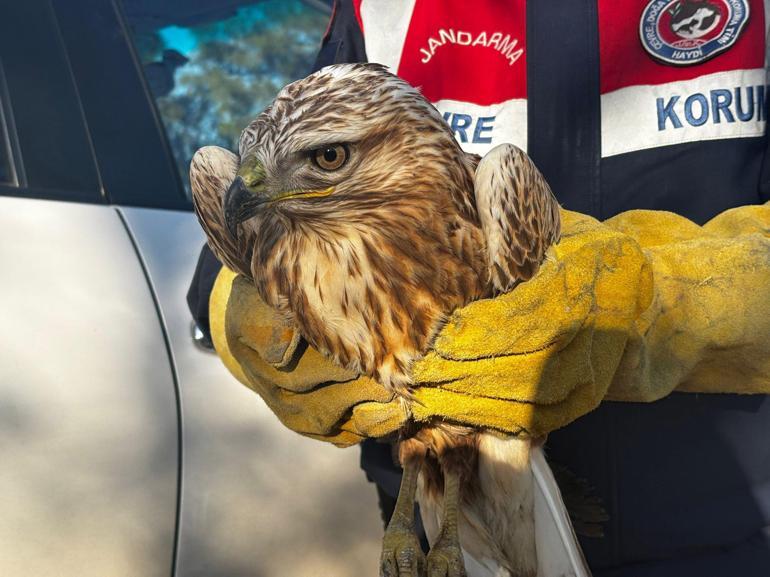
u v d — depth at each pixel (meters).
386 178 0.50
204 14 0.84
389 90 0.51
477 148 0.66
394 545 0.49
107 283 0.66
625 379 0.56
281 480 0.65
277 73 0.85
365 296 0.51
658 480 0.62
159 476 0.61
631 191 0.65
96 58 0.76
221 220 0.56
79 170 0.70
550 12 0.65
